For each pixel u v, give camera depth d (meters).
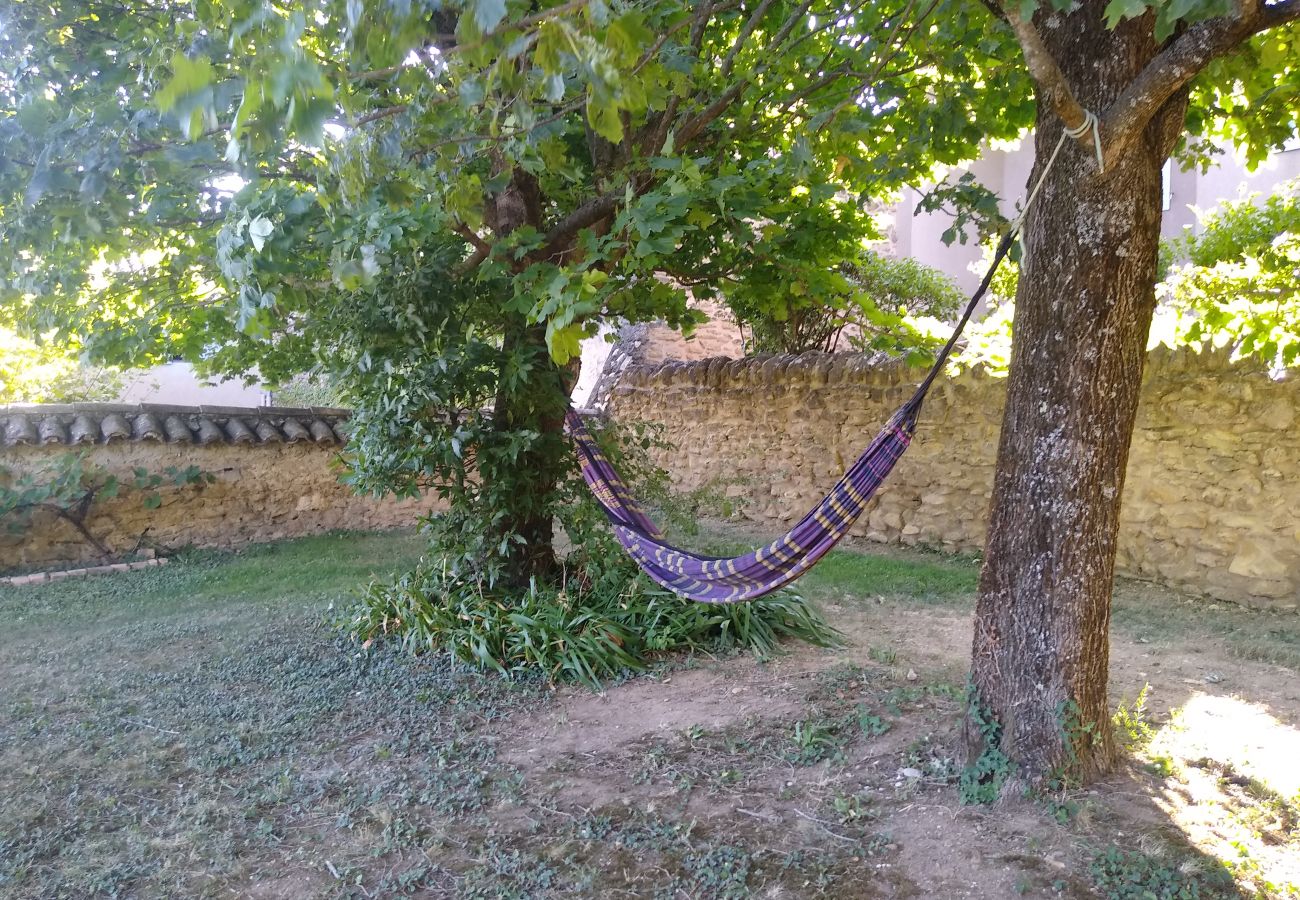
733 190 3.82
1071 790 2.85
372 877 2.61
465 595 4.81
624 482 4.92
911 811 2.87
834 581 6.37
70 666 4.62
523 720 3.80
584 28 1.90
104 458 7.47
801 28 4.55
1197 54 2.37
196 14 2.10
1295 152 9.15
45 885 2.57
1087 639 2.87
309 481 8.63
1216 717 3.61
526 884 2.54
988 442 7.09
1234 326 5.48
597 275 2.89
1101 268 2.71
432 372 4.29
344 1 1.95
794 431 8.62
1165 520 5.96
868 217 5.30
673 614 4.71
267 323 3.45
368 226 3.44
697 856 2.66
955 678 4.15
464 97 2.24
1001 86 4.31
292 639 5.01
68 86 3.32
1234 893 2.35
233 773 3.32
